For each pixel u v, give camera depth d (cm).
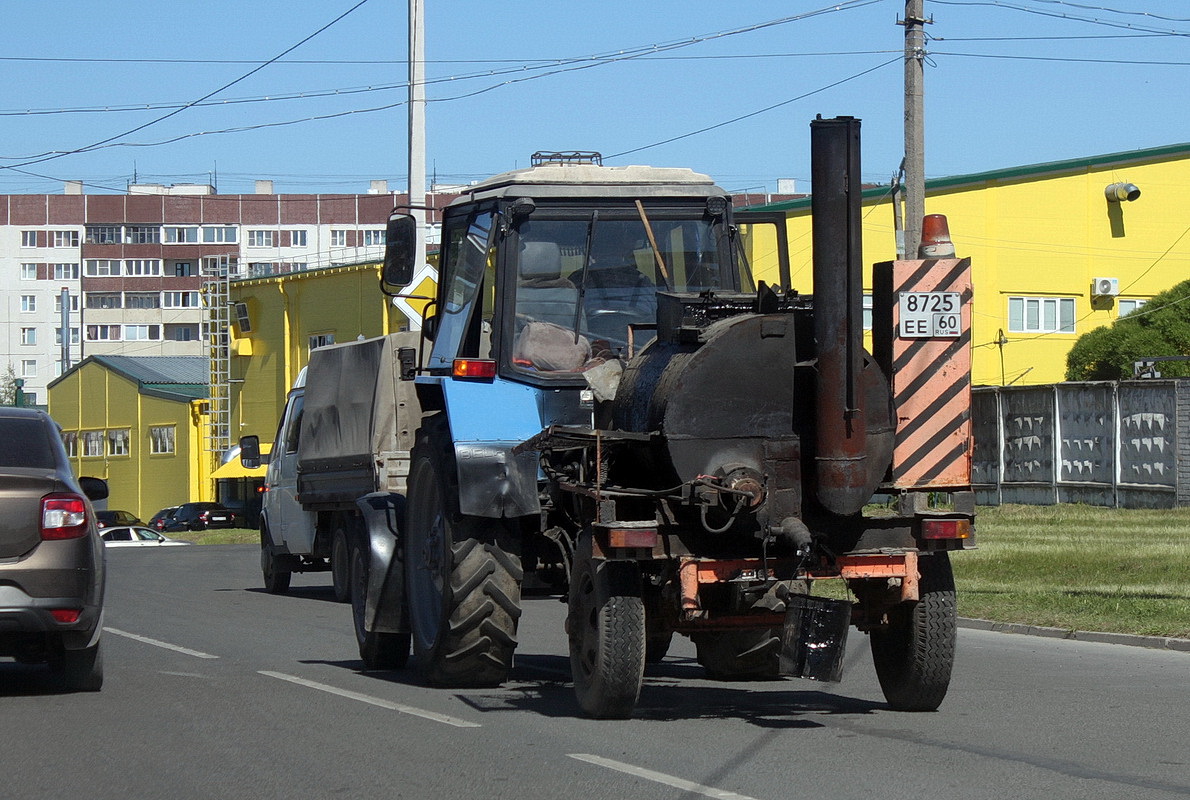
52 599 1325
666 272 1491
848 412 1136
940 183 6175
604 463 1202
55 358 17850
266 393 8162
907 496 1160
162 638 2012
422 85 3369
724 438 1148
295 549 2892
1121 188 6278
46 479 1346
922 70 2897
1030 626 2012
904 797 920
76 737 1185
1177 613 1969
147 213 17212
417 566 1570
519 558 1419
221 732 1204
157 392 9388
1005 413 4566
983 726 1198
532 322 1448
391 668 1666
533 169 1492
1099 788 946
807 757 1057
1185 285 6088
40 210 17862
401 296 1630
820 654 1110
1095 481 4162
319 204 17525
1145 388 3947
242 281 8244
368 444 2380
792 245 5256
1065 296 6344
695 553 1149
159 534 6475
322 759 1080
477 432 1404
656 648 1595
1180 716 1258
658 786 959
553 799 928
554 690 1454
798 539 1108
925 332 1167
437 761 1063
